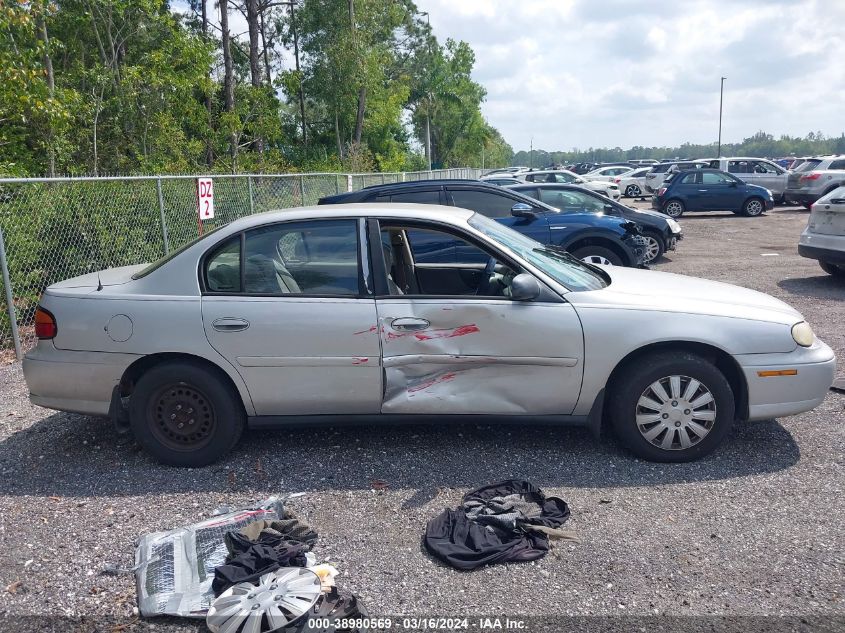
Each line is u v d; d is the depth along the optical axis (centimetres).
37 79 1295
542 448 471
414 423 451
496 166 11975
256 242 449
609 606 304
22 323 795
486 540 351
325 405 446
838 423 507
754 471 432
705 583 319
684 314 436
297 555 331
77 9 1941
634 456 455
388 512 391
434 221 453
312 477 436
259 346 435
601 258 665
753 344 436
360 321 433
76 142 1869
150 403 446
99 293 450
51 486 434
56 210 838
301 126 4194
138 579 326
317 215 453
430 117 7200
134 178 860
